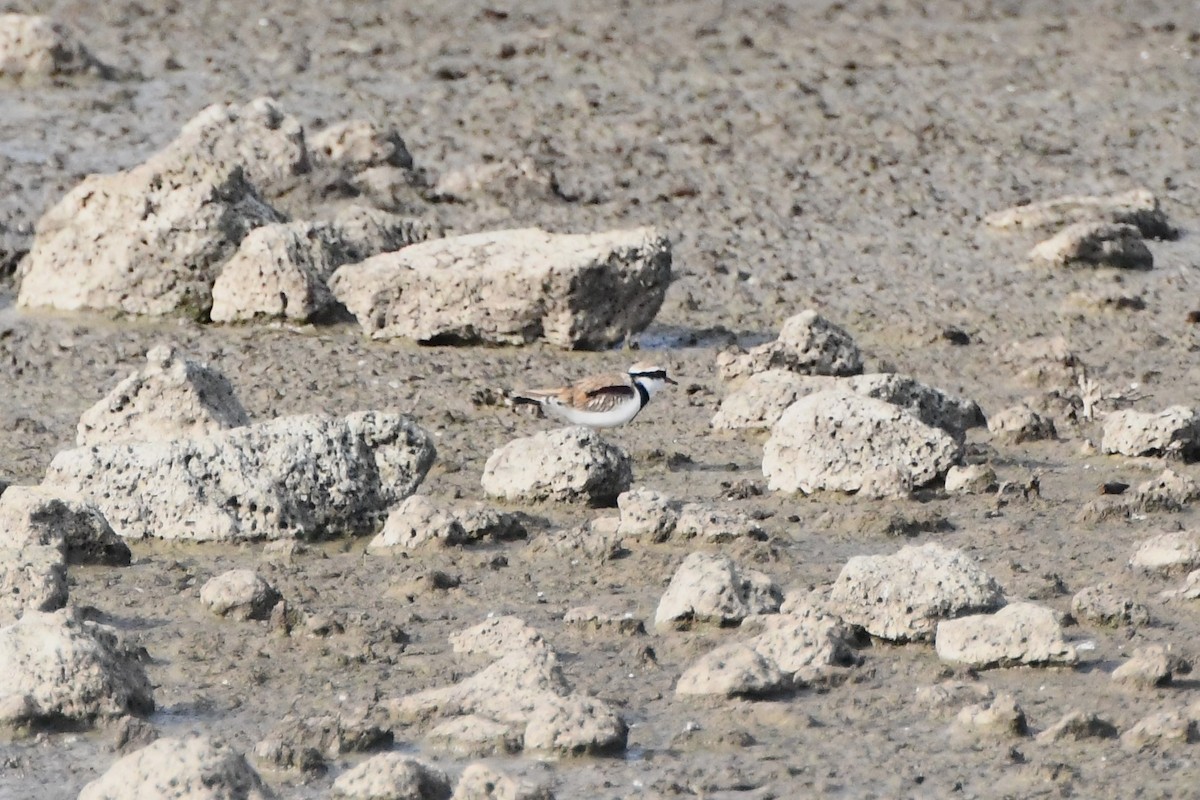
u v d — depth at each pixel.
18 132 25.94
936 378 18.12
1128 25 36.97
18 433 15.27
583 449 13.16
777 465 13.63
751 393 15.88
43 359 17.72
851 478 13.39
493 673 9.03
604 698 8.97
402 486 12.63
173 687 9.27
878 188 25.80
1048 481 14.14
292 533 12.09
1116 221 23.84
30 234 21.75
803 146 27.81
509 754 8.31
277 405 16.44
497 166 24.56
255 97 29.12
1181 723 8.34
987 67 33.25
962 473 13.53
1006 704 8.53
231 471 12.16
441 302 18.61
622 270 18.72
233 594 10.45
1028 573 11.24
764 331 19.80
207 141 23.64
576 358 18.48
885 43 34.88
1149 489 13.06
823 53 34.03
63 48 29.08
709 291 21.19
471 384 17.30
